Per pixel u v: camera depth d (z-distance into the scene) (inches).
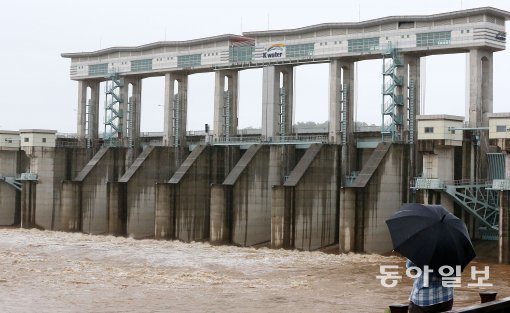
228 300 1852.9
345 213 2886.3
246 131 3791.8
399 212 701.3
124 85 4141.2
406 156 3043.8
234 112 3720.5
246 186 3314.5
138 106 4153.5
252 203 3339.1
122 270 2428.6
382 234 2950.3
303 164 3144.7
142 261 2687.0
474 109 2871.6
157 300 1846.7
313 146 3203.7
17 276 2249.0
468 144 2915.8
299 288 2064.5
